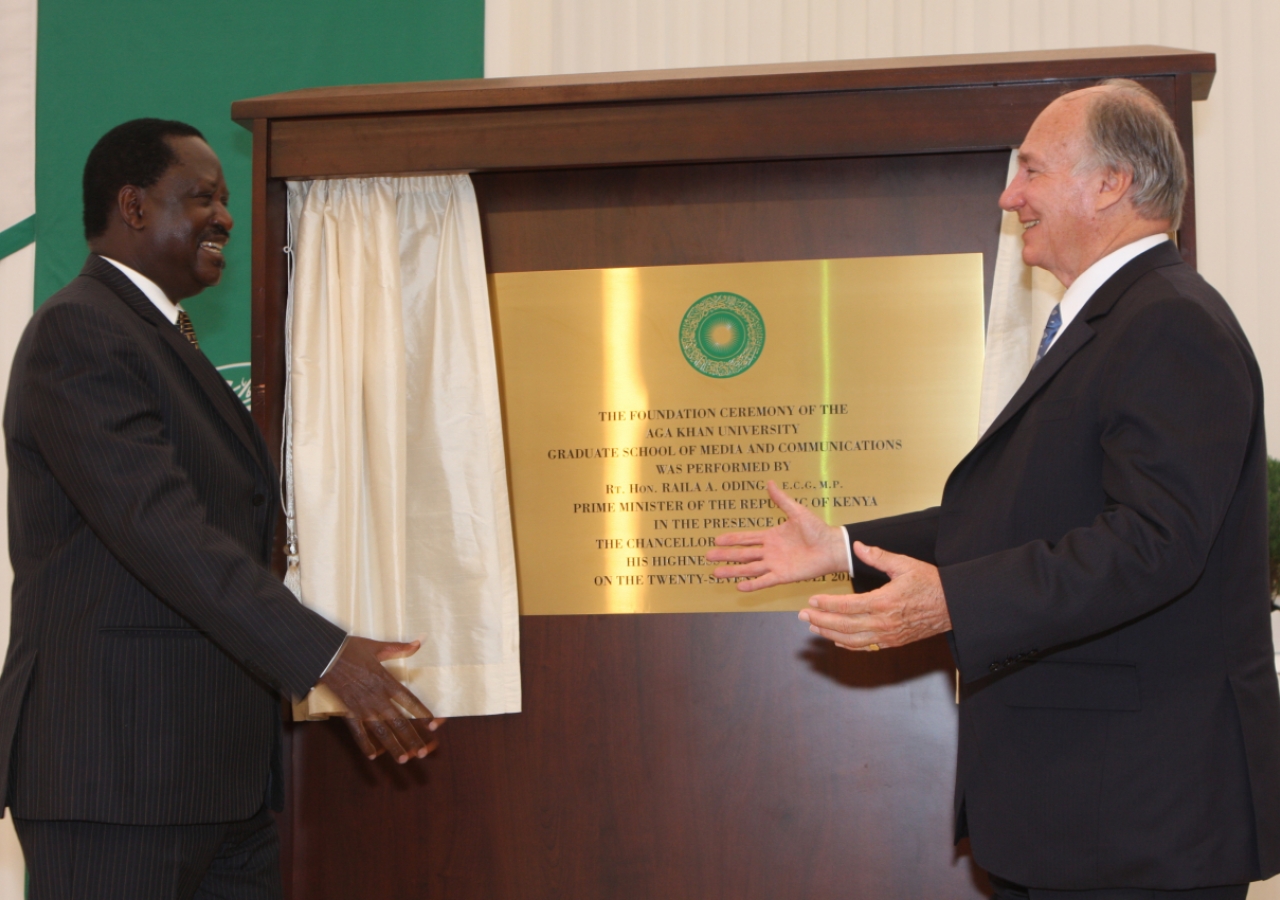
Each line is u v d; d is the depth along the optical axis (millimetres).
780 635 2334
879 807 2285
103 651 1635
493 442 2361
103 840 1611
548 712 2373
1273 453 3139
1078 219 1723
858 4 3383
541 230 2436
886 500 2318
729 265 2375
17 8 3551
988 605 1421
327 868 2393
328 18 3469
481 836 2363
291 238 2402
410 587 2383
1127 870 1462
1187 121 2078
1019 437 1637
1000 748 1589
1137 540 1381
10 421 1728
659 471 2377
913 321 2328
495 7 3426
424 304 2424
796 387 2348
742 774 2324
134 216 1840
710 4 3434
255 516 1914
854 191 2352
